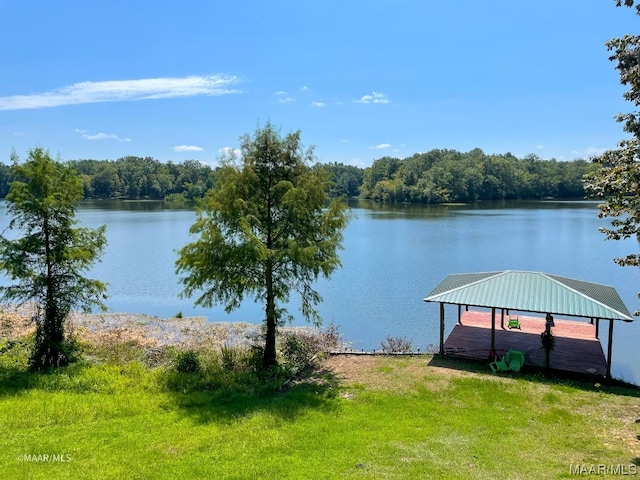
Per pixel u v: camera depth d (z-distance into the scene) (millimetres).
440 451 10125
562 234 59344
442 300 17031
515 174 131500
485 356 17281
